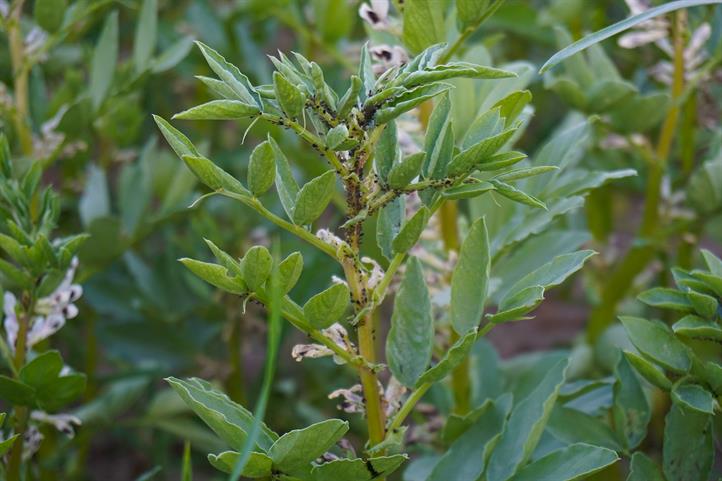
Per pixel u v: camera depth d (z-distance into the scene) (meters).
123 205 1.72
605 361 1.73
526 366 1.77
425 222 1.27
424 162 1.30
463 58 1.55
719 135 1.65
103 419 1.68
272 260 1.26
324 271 1.75
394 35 1.49
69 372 1.47
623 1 1.84
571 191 1.46
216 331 1.86
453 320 1.33
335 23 1.74
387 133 1.30
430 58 1.28
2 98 1.62
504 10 1.98
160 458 1.88
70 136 1.60
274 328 1.24
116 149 1.96
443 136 1.28
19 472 1.45
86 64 1.97
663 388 1.34
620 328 1.73
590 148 1.79
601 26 1.80
